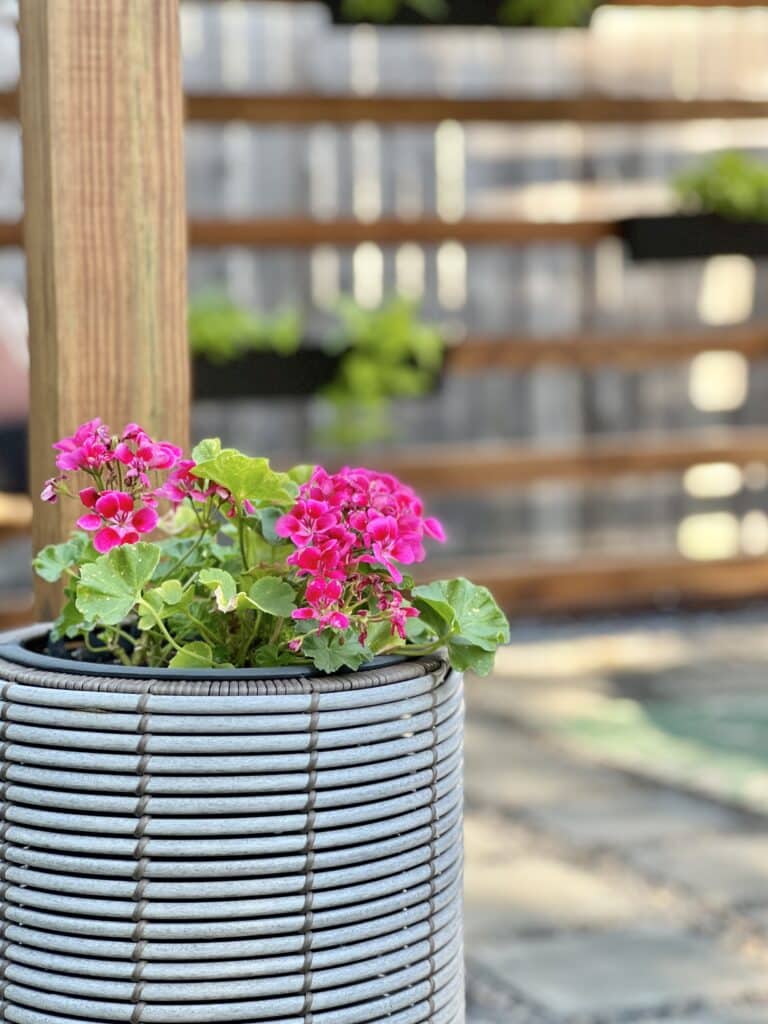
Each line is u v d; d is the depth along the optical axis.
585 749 3.39
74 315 1.35
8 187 4.13
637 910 2.44
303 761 0.93
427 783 1.00
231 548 1.17
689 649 4.43
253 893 0.93
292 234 4.03
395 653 1.06
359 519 1.01
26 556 4.34
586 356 4.32
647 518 5.00
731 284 4.97
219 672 0.96
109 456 1.03
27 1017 0.96
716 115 4.21
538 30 3.80
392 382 3.96
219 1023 0.93
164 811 0.92
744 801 2.99
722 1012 2.05
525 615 4.77
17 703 0.96
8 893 0.96
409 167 4.68
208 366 3.79
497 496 4.87
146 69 1.36
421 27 3.68
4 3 3.49
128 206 1.36
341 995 0.95
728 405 5.03
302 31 4.49
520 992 2.12
